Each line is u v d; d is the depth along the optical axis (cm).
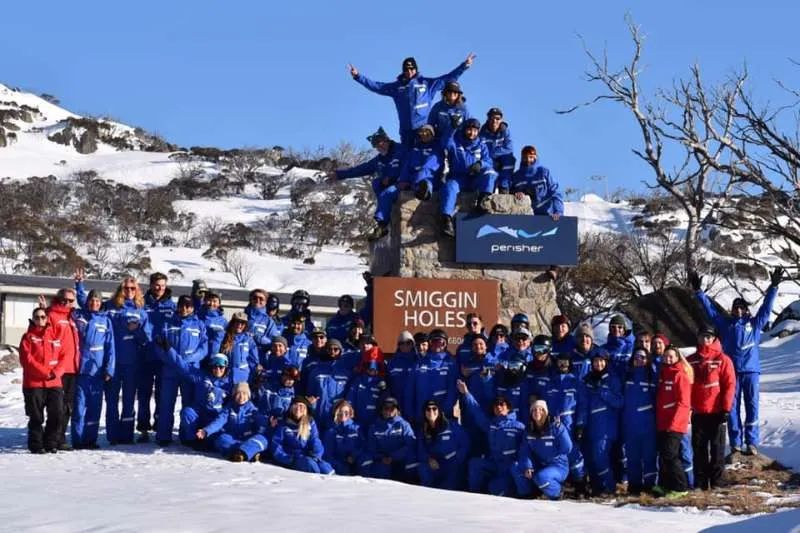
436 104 1520
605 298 3303
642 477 1230
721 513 1077
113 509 848
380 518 827
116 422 1392
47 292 4125
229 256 6888
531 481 1176
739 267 5284
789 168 2559
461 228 1496
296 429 1231
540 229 1512
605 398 1224
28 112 13500
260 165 11094
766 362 3111
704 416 1245
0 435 1583
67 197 8806
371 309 1534
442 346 1298
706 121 2620
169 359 1327
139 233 7812
